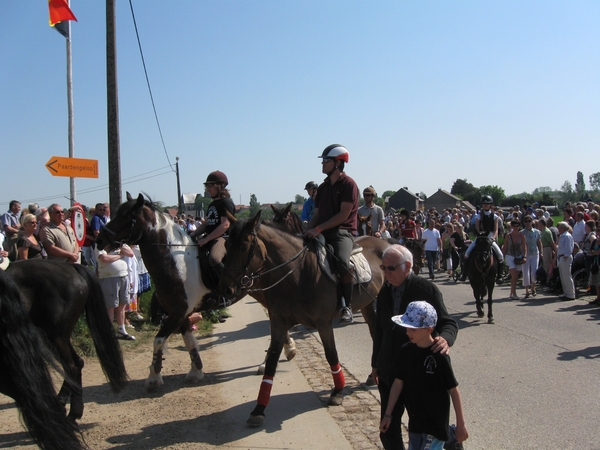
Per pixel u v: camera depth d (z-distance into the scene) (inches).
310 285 196.7
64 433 132.1
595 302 416.2
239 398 214.8
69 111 448.1
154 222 228.1
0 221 426.9
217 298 242.7
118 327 314.3
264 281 199.5
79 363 190.4
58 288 179.0
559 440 164.1
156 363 226.2
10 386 137.9
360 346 299.4
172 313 230.7
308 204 408.5
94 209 384.5
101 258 298.4
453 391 120.3
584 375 228.8
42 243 250.1
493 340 301.1
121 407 205.8
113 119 386.6
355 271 214.5
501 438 166.7
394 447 131.3
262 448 165.2
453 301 455.2
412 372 121.8
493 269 354.9
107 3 381.4
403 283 138.8
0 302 132.6
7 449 164.2
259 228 195.3
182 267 229.6
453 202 2755.9
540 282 543.5
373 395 212.5
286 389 225.3
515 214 679.7
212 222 248.8
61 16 437.1
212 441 171.6
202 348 306.8
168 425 186.1
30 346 133.2
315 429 179.0
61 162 352.5
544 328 329.1
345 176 215.0
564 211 599.5
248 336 336.2
